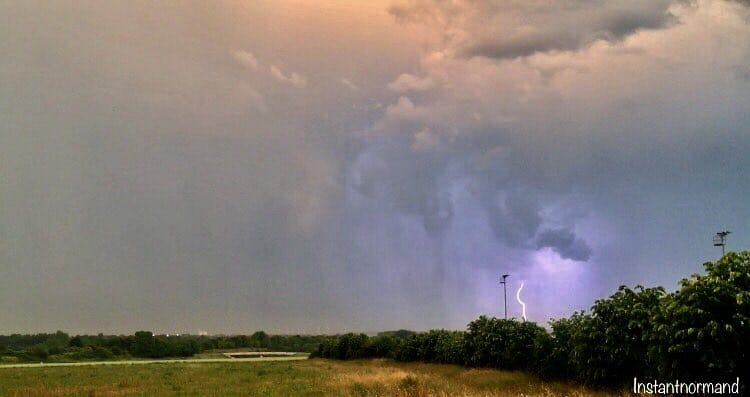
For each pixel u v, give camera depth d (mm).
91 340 132750
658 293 25703
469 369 45531
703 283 19172
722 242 28578
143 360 105312
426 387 31500
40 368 69875
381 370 52312
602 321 27109
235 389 37188
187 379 47375
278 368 63188
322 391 33781
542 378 34875
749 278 18797
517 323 44531
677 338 19453
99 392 36938
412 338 63062
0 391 37969
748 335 18422
